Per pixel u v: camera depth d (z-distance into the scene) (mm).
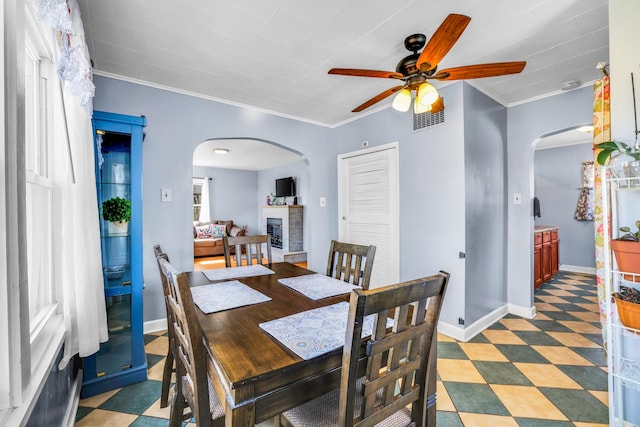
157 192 2719
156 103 2705
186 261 2875
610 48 1483
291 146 3633
